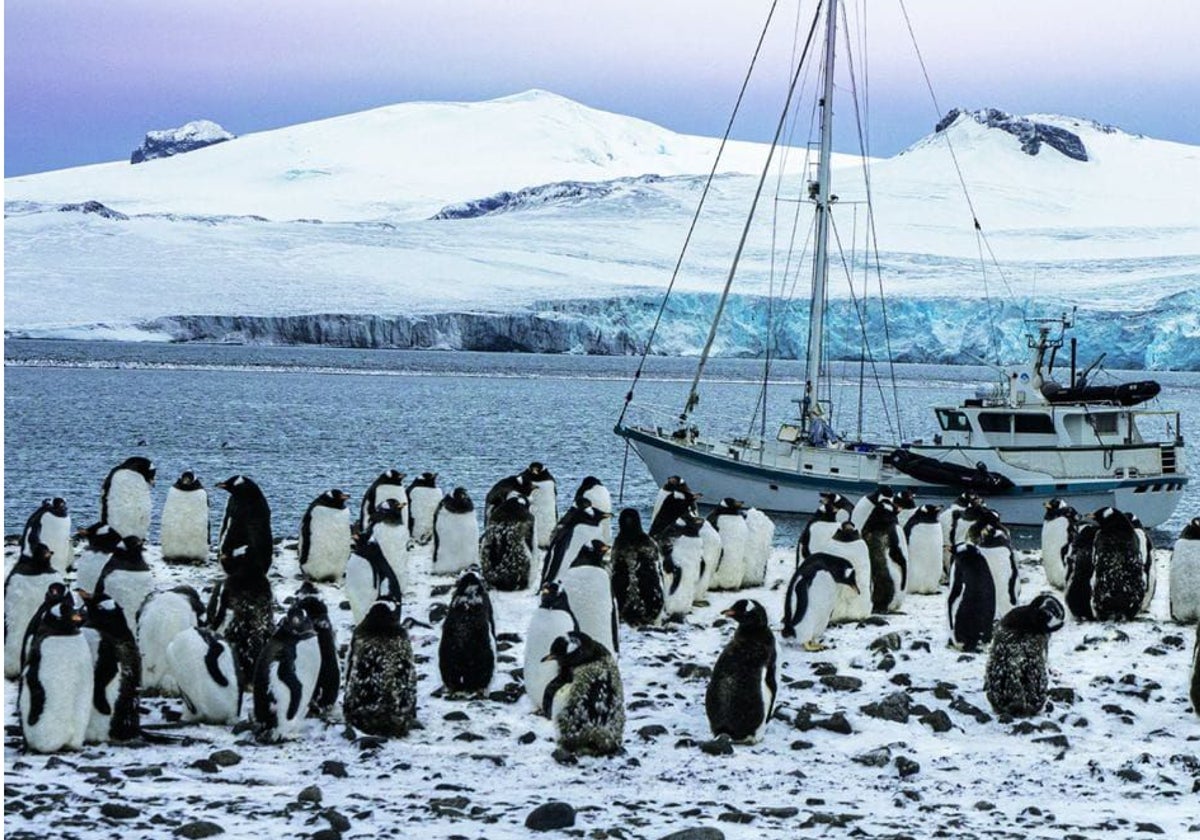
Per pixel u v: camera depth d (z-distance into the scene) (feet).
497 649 58.23
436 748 45.09
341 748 44.60
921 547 77.61
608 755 44.60
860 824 38.19
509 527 71.67
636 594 63.93
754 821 38.19
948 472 128.06
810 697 53.11
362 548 59.88
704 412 363.76
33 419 254.68
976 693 54.54
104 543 58.08
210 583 72.18
